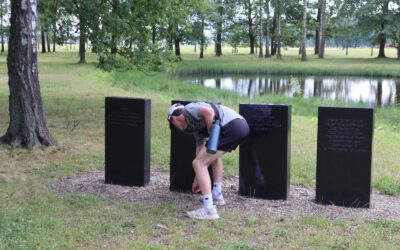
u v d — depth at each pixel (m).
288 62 49.31
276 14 58.75
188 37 54.94
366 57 59.66
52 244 4.70
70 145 9.19
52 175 7.26
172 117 5.48
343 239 4.90
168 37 14.95
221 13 61.47
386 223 5.35
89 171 7.54
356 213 5.74
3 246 4.59
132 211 5.75
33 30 8.56
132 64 14.18
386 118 17.28
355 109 5.79
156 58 14.26
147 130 6.73
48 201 6.04
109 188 6.67
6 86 19.75
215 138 5.39
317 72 40.25
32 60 8.64
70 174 7.34
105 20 13.06
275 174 6.18
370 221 5.45
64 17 13.58
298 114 17.33
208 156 5.52
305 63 47.78
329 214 5.70
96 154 8.60
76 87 19.94
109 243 4.80
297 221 5.44
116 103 6.69
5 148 8.52
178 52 56.44
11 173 7.31
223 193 6.49
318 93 28.02
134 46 14.12
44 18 13.38
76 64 36.34
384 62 49.38
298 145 9.71
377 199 6.37
